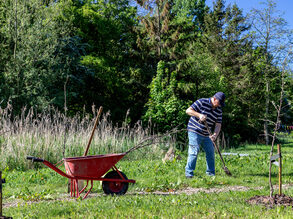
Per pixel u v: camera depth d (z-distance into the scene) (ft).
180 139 57.26
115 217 13.64
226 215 13.69
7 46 67.10
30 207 16.42
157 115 59.77
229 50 106.52
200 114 24.45
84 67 75.61
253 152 54.90
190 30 95.66
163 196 18.57
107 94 88.99
